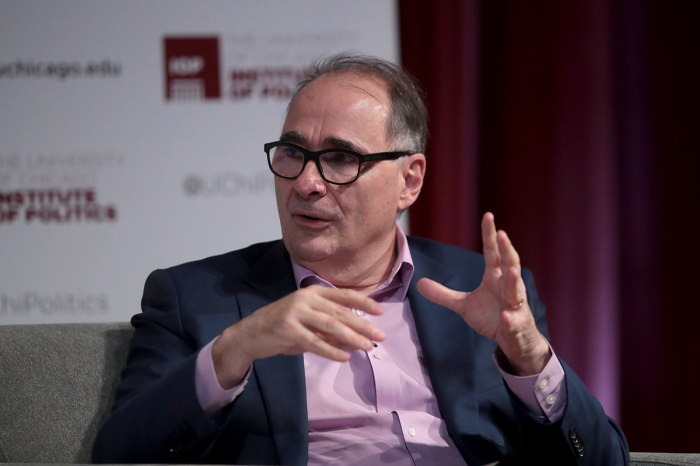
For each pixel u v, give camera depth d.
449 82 9.88
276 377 4.52
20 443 4.54
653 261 10.20
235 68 9.53
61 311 9.32
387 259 5.31
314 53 9.60
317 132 4.89
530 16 10.04
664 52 10.19
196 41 9.49
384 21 9.69
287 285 5.09
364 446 4.46
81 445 4.62
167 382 3.96
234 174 9.54
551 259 10.04
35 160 9.31
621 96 10.30
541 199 10.04
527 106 10.04
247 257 5.42
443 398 4.67
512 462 4.34
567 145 10.01
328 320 3.52
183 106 9.49
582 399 4.23
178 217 9.48
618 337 10.21
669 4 10.17
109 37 9.41
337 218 4.87
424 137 5.65
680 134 10.17
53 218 9.34
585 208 9.99
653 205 10.23
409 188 5.54
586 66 9.95
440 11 9.85
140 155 9.44
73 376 4.79
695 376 10.07
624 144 10.30
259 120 9.56
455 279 5.42
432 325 4.98
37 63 9.32
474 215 10.09
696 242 10.12
